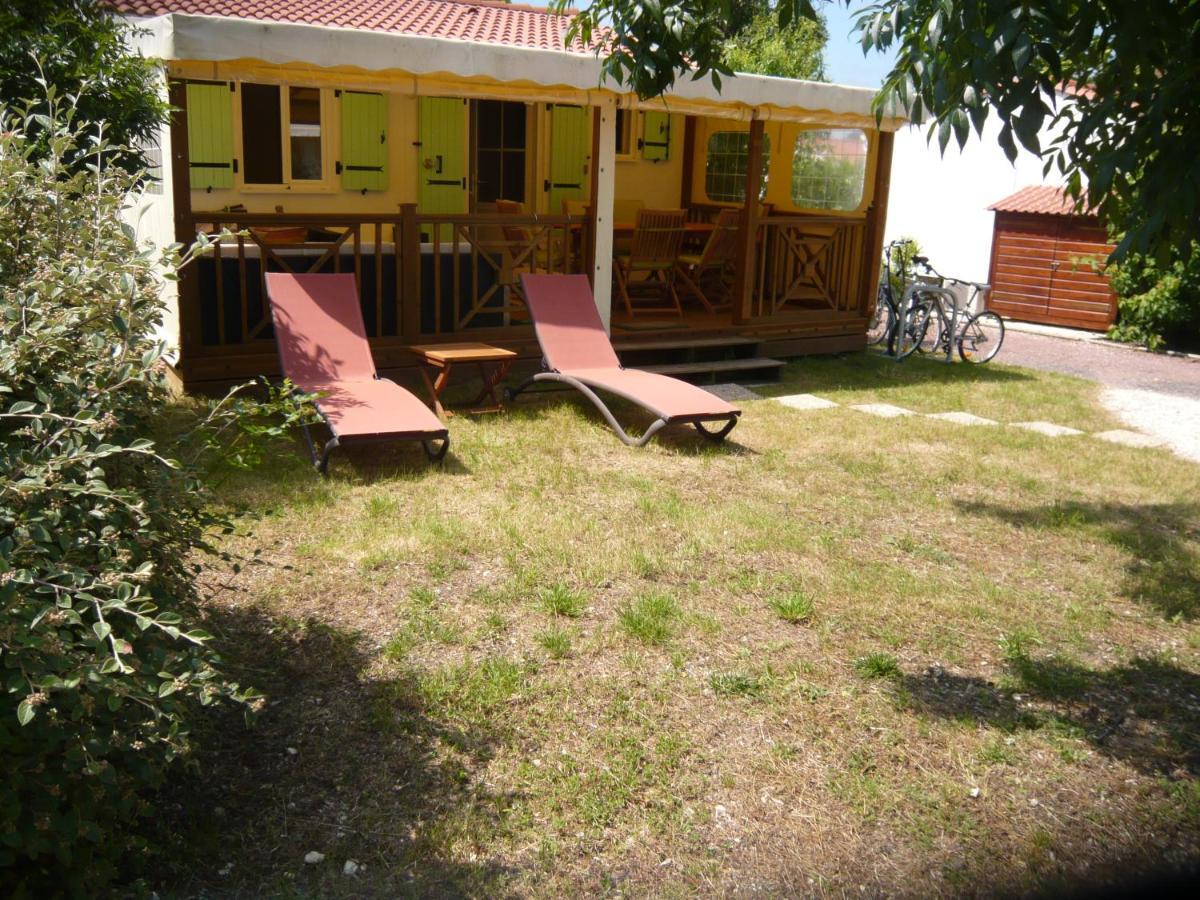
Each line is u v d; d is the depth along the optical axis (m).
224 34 7.64
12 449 2.90
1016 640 4.99
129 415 3.39
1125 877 3.40
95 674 2.48
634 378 8.62
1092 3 3.36
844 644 4.87
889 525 6.62
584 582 5.38
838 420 9.26
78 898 2.76
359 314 8.23
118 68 7.04
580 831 3.48
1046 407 10.43
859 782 3.82
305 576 5.25
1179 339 15.81
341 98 11.71
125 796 2.88
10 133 3.57
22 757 2.65
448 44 8.41
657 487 7.04
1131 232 3.75
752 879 3.31
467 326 10.12
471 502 6.49
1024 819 3.68
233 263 8.73
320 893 3.12
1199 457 8.77
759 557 5.88
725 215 11.63
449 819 3.48
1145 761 4.07
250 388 8.76
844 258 12.48
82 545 2.81
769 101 10.41
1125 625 5.32
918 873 3.38
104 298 3.24
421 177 12.39
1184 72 3.47
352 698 4.17
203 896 3.07
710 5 4.96
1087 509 7.11
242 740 3.85
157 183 9.12
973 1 3.39
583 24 5.27
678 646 4.74
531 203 13.22
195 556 5.33
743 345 11.16
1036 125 3.31
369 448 7.54
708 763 3.89
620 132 13.73
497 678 4.33
